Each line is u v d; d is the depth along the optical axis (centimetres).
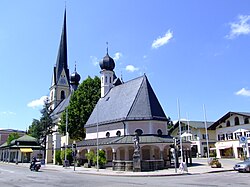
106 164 4347
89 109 6022
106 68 6012
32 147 7981
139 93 4597
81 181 2258
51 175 3058
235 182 1952
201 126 7619
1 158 9906
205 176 2586
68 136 6031
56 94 10125
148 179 2417
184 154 4297
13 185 1997
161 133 4331
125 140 3994
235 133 6319
